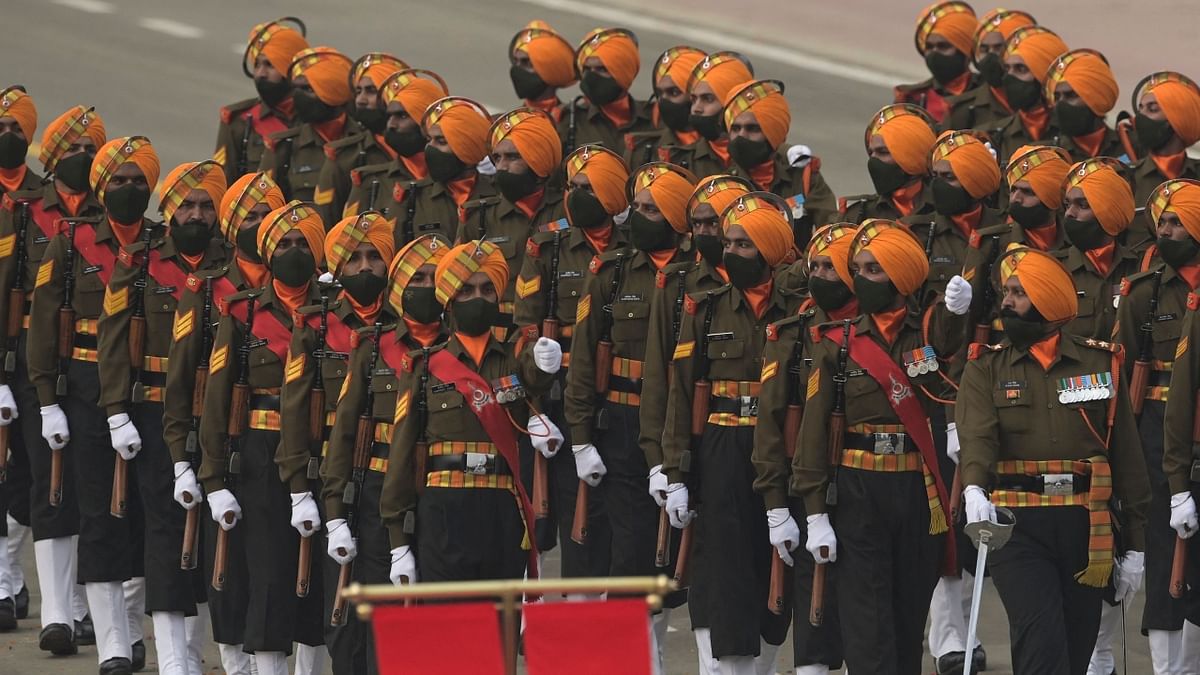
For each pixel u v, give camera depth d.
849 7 85.00
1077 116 41.22
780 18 84.19
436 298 27.44
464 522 27.27
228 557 29.53
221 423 29.12
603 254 31.53
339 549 27.88
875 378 27.39
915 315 28.11
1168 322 31.20
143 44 79.75
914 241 27.77
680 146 39.66
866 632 27.44
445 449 27.36
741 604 29.31
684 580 29.66
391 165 39.06
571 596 31.78
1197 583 30.25
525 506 27.75
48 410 31.56
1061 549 27.19
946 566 28.39
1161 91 37.88
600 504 31.70
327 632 28.64
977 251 33.41
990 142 35.81
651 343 29.94
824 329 27.72
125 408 30.56
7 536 34.44
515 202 35.53
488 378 27.48
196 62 77.62
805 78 76.38
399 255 27.75
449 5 86.81
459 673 18.61
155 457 30.64
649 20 84.50
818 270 27.95
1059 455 27.08
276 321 29.25
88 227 31.89
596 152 32.56
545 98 43.31
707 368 29.33
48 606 32.59
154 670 32.59
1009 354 27.41
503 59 78.69
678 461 29.20
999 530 25.70
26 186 34.50
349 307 28.95
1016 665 27.11
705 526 29.36
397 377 27.80
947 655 32.31
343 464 27.92
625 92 42.22
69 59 77.06
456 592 18.47
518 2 87.50
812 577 28.12
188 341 29.59
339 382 28.64
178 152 66.88
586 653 18.58
